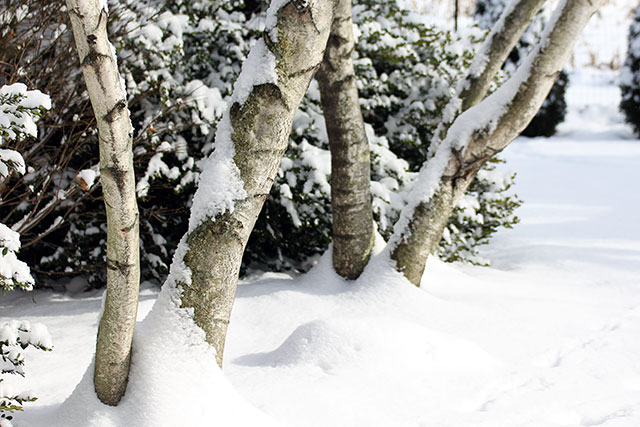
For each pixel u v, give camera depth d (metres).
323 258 4.22
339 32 3.62
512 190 8.67
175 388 2.05
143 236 4.68
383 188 4.57
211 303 2.15
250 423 2.12
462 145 3.79
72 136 4.01
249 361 3.09
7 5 3.70
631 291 4.39
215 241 2.13
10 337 2.01
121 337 1.99
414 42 5.38
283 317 3.67
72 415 2.06
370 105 5.07
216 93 4.52
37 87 3.86
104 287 4.57
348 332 3.05
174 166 4.54
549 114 13.30
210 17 4.90
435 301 3.78
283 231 4.84
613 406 2.62
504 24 4.21
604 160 10.77
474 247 5.46
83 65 1.70
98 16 1.67
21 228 3.65
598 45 18.67
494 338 3.37
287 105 2.17
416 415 2.50
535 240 6.07
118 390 2.05
